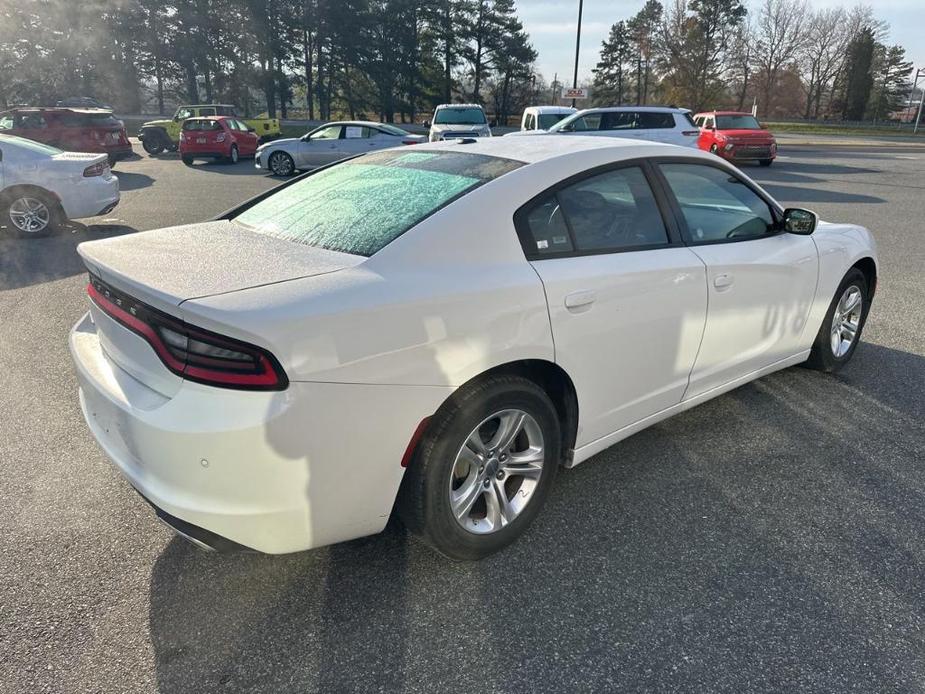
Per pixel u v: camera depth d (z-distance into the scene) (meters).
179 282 2.11
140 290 2.08
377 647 2.17
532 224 2.57
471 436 2.41
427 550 2.65
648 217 3.00
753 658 2.12
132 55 51.69
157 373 2.11
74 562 2.57
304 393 1.95
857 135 46.66
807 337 4.02
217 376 1.93
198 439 1.92
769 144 19.55
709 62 63.25
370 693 2.00
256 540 2.07
